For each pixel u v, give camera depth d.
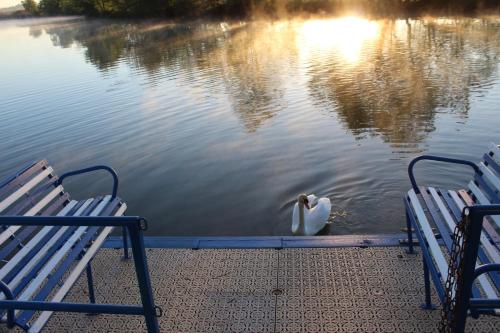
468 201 3.70
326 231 6.82
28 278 3.21
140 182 9.20
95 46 37.12
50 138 12.77
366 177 8.45
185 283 4.05
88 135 12.70
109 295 4.00
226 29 40.47
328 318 3.49
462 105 12.23
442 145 9.61
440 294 2.72
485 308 2.32
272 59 22.19
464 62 17.56
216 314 3.64
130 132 12.61
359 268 4.04
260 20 45.97
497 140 9.59
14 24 97.94
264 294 3.82
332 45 24.92
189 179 9.14
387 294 3.69
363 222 6.99
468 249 2.15
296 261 4.22
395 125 11.17
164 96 16.42
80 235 3.84
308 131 11.35
